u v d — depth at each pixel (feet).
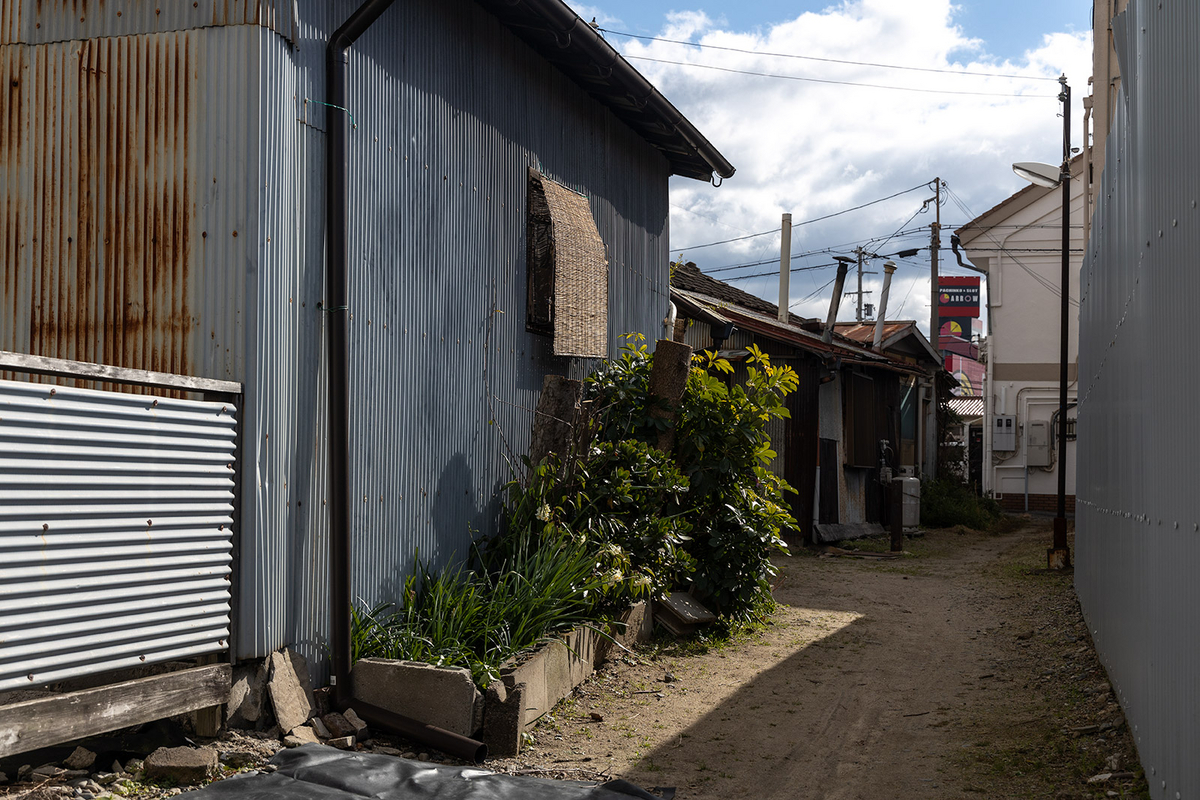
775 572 28.30
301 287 16.14
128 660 12.78
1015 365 85.92
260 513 14.96
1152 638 13.15
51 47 16.20
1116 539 18.26
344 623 16.19
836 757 16.47
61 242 16.05
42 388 11.71
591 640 20.68
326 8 16.88
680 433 27.22
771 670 22.58
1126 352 16.63
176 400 13.67
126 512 12.76
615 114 30.27
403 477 19.04
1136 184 15.01
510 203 23.80
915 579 39.58
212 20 15.44
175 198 15.49
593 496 23.65
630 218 31.55
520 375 24.44
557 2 21.30
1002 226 86.02
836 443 54.65
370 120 18.13
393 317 18.78
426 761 15.17
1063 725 17.54
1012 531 69.56
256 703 14.76
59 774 12.73
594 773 15.15
